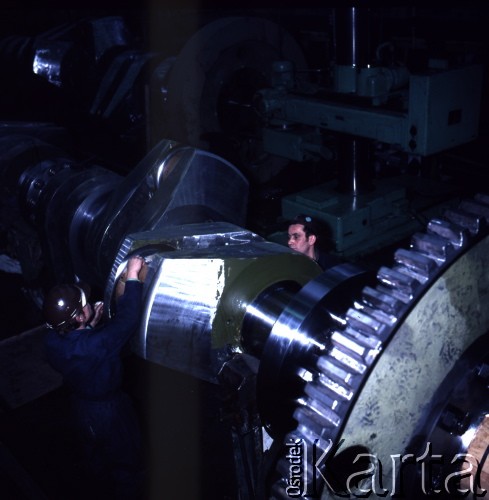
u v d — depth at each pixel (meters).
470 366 1.84
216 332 2.32
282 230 5.39
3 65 7.91
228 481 3.25
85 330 2.92
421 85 4.28
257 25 6.02
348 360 1.71
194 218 3.28
